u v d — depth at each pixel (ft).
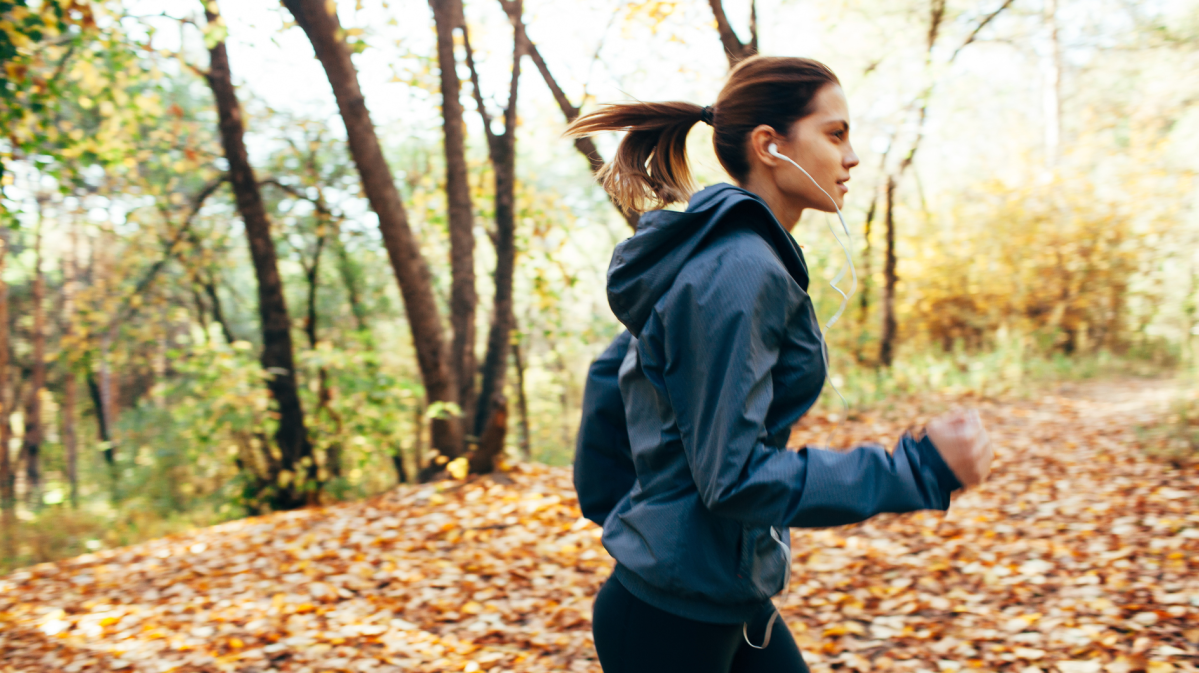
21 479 67.41
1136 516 16.76
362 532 18.81
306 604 14.30
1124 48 43.11
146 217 41.32
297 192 40.29
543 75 27.14
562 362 65.62
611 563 16.58
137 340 44.19
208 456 35.27
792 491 3.17
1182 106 46.47
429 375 23.50
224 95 30.19
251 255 30.81
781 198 4.17
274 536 19.06
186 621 13.75
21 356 62.95
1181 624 11.41
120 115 27.81
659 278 3.62
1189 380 35.04
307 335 46.01
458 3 25.71
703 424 3.34
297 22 21.52
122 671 11.80
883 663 11.46
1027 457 23.97
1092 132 53.62
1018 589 13.74
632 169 4.61
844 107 4.07
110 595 15.31
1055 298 50.49
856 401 36.65
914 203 55.83
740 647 4.59
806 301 3.57
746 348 3.25
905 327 53.16
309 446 30.91
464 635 13.17
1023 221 51.13
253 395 28.19
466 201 26.05
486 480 22.33
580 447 4.77
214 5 23.72
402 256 22.91
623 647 4.18
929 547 16.58
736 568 3.89
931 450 3.26
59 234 58.75
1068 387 39.55
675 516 3.85
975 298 51.57
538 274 32.14
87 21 21.56
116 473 50.34
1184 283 49.01
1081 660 10.77
